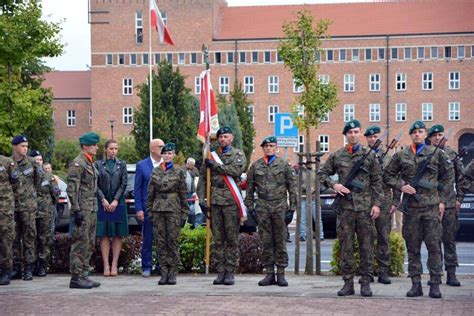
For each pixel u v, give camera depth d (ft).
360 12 364.58
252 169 51.01
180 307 41.32
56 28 117.08
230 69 363.76
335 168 46.24
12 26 113.39
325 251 82.58
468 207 92.12
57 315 39.58
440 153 45.14
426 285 51.03
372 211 45.34
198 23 363.76
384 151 54.03
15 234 55.42
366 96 356.18
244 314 39.09
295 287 49.88
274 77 361.92
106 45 365.81
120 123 365.40
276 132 68.80
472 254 78.07
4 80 117.91
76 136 396.98
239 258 58.13
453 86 351.05
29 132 185.16
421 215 44.65
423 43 352.28
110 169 57.31
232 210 51.19
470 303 42.22
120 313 39.81
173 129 276.00
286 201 50.83
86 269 50.42
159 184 51.78
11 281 54.95
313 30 61.67
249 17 371.56
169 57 364.58
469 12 355.97
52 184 59.00
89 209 50.21
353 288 45.60
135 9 364.79
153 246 58.23
